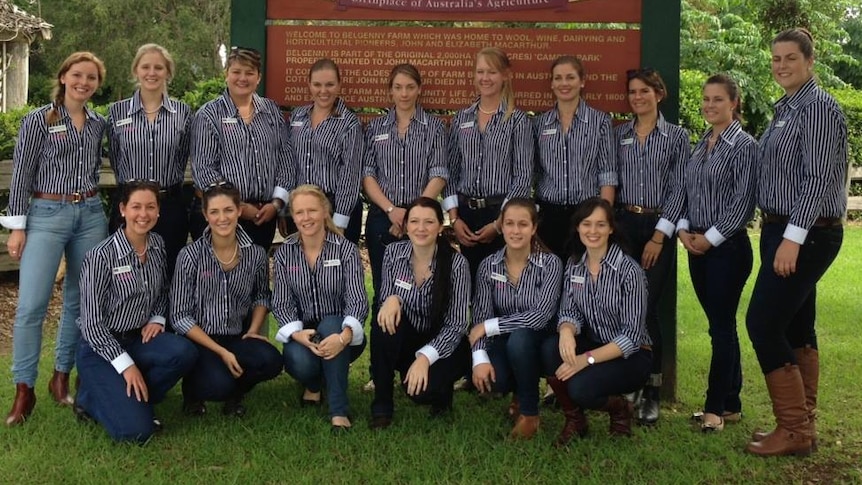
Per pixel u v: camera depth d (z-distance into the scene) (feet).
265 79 15.51
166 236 13.91
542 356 12.51
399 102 14.14
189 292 13.06
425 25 15.16
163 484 10.83
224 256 13.08
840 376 15.99
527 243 12.67
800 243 11.34
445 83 15.25
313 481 11.02
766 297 11.83
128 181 13.05
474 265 14.52
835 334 19.38
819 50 44.50
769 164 11.87
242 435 12.47
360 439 12.36
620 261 12.38
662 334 14.71
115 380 12.28
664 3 14.49
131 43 87.40
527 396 12.43
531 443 12.23
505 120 14.06
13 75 43.68
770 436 12.17
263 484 10.92
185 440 12.29
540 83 15.03
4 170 21.26
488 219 14.25
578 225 12.41
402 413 13.61
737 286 12.99
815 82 11.69
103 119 13.73
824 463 11.91
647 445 12.37
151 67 13.42
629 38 14.73
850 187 39.22
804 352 12.86
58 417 13.10
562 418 13.69
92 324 12.30
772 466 11.75
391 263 13.16
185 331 12.90
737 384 13.61
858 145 38.60
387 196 14.55
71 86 12.99
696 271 13.39
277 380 15.23
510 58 15.05
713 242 12.84
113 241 12.51
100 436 12.26
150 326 12.89
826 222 11.56
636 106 13.66
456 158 14.57
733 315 13.14
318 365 13.07
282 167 14.53
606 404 12.37
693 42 38.68
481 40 15.10
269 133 14.20
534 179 14.89
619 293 12.33
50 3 89.10
